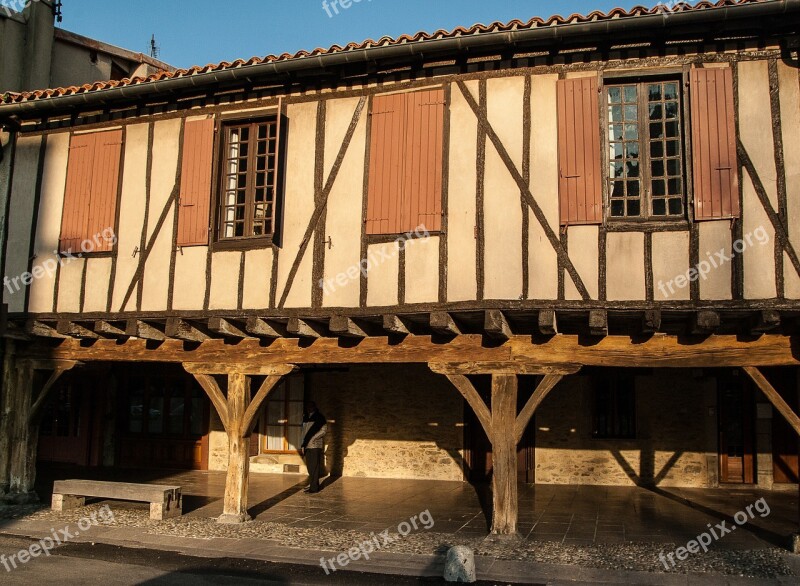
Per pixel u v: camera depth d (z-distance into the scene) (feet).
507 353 26.96
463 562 21.79
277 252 28.63
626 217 25.17
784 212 24.09
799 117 24.44
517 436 26.48
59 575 22.63
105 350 33.27
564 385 39.29
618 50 25.88
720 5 23.73
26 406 34.17
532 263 25.44
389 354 28.50
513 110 26.48
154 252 30.53
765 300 23.66
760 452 37.09
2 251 33.09
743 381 37.65
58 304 31.81
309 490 36.70
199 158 30.25
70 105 31.76
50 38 47.24
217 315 28.53
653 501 33.71
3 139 34.04
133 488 30.68
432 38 26.35
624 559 23.65
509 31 25.35
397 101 27.84
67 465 46.91
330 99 28.96
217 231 29.86
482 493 36.52
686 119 25.17
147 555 25.17
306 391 43.04
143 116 31.78
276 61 28.02
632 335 26.30
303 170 28.89
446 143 26.94
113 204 31.48
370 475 41.50
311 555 24.82
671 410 38.01
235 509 29.66
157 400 46.60
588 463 38.55
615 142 26.00
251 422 30.37
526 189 25.88
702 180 24.53
